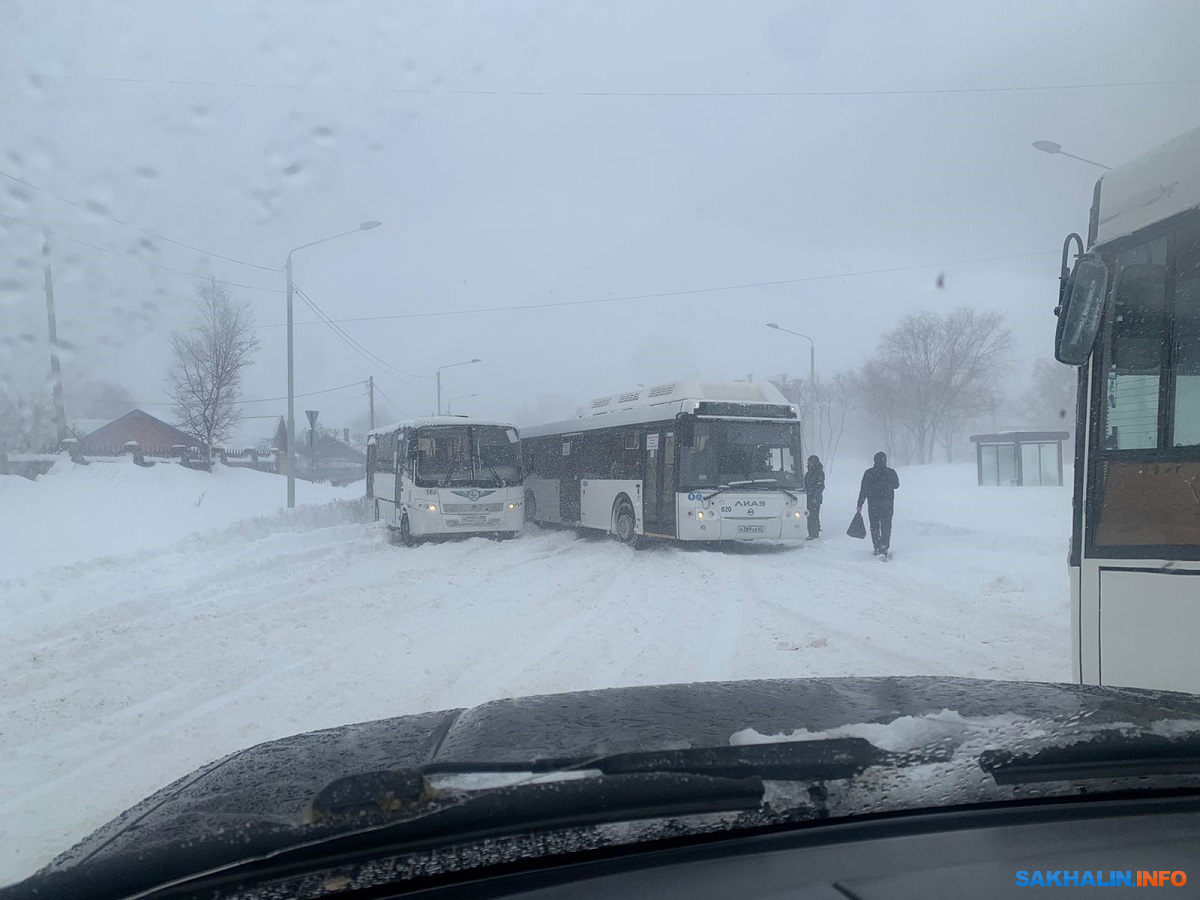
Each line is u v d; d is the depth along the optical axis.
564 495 22.00
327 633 9.20
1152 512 4.16
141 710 6.43
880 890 1.72
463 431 19.78
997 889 1.72
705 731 2.54
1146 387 4.26
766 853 1.88
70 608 10.84
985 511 23.73
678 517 16.23
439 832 1.83
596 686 6.68
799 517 16.72
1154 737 2.29
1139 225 4.38
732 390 17.20
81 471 24.30
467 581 13.20
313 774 2.35
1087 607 4.48
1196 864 1.83
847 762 2.10
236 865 1.77
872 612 9.96
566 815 1.90
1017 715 2.65
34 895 1.76
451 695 6.53
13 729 6.02
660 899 1.70
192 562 14.93
